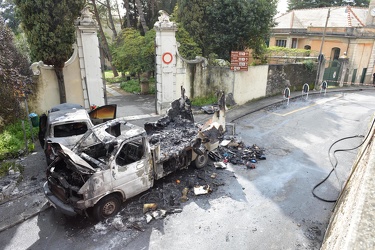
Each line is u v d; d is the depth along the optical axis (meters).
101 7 32.56
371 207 2.28
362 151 7.21
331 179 8.45
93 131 7.33
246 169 9.01
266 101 18.11
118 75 31.77
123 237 6.00
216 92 16.12
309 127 13.20
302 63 21.33
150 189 7.71
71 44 11.50
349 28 26.20
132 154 7.23
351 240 1.96
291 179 8.44
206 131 8.62
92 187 5.93
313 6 42.19
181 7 17.36
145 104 18.33
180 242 5.87
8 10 27.08
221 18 16.80
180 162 8.05
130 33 21.45
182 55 16.95
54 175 6.31
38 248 5.71
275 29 32.06
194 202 7.22
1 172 8.34
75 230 6.23
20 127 11.14
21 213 6.73
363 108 16.78
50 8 10.64
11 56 10.34
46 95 12.17
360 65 28.14
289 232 6.19
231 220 6.56
